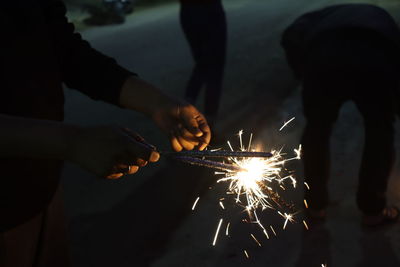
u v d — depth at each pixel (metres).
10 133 1.07
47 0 1.49
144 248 3.07
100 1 12.87
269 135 4.50
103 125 1.13
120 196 3.69
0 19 1.22
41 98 1.31
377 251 2.89
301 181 3.63
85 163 1.10
